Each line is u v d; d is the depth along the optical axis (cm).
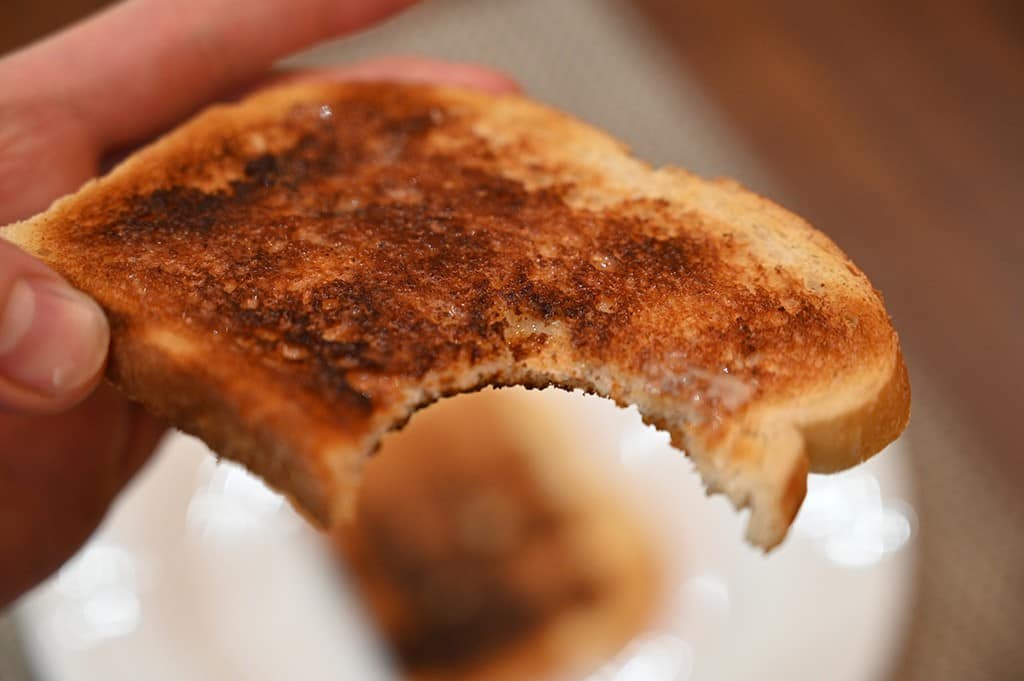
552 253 24
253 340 22
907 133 41
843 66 44
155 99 29
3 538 29
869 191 40
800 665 29
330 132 26
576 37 45
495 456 32
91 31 29
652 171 26
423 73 32
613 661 30
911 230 38
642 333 23
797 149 41
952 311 36
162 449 31
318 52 44
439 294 23
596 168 26
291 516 31
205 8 29
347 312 22
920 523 32
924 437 34
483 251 23
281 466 21
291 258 23
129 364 22
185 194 24
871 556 30
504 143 26
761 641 29
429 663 30
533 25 46
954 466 34
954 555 33
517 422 33
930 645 31
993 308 37
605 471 32
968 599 32
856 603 29
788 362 22
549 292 23
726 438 22
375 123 27
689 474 32
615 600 31
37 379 22
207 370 21
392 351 22
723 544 31
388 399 22
